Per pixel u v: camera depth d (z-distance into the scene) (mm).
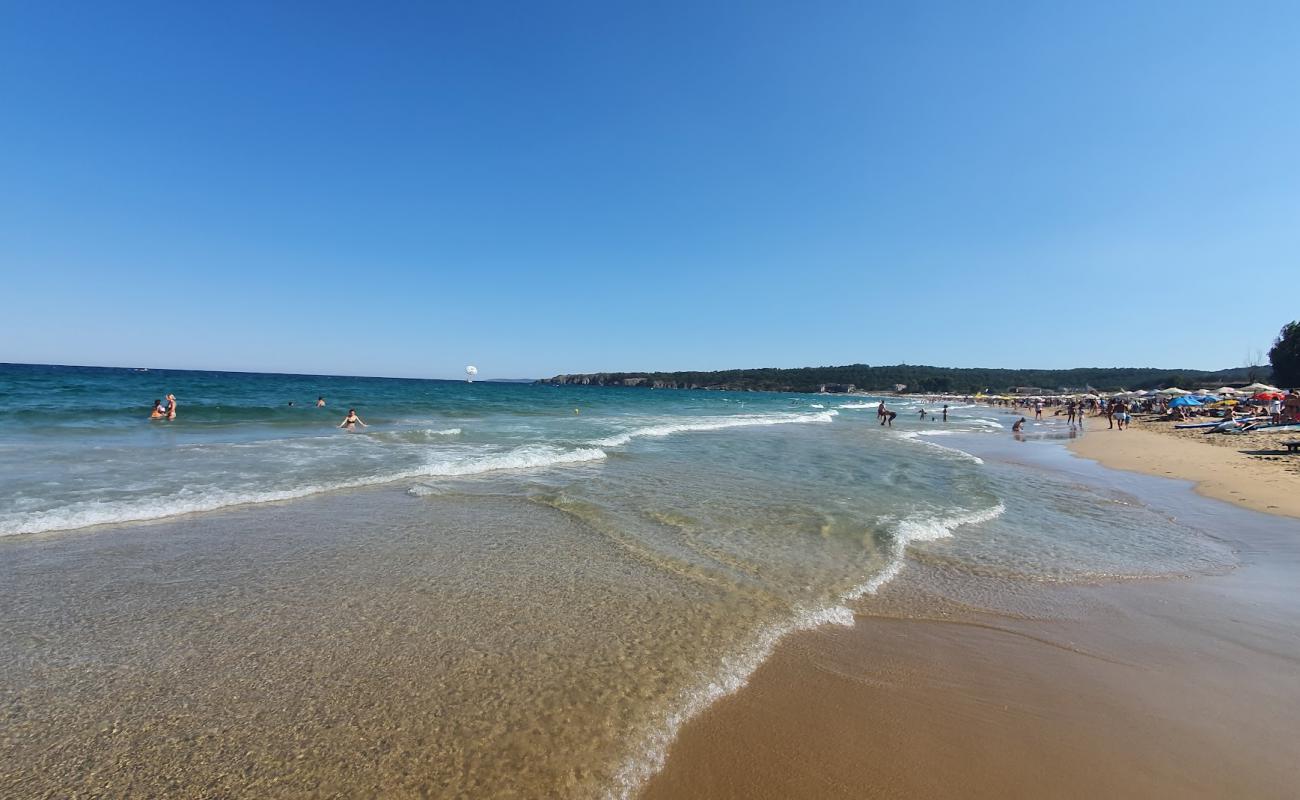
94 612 5055
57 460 11789
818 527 8766
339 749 3311
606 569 6629
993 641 5211
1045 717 4012
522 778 3125
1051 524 9812
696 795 3090
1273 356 84750
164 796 2910
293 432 19719
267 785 3000
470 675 4188
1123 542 8750
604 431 23891
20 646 4402
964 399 131625
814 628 5293
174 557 6543
